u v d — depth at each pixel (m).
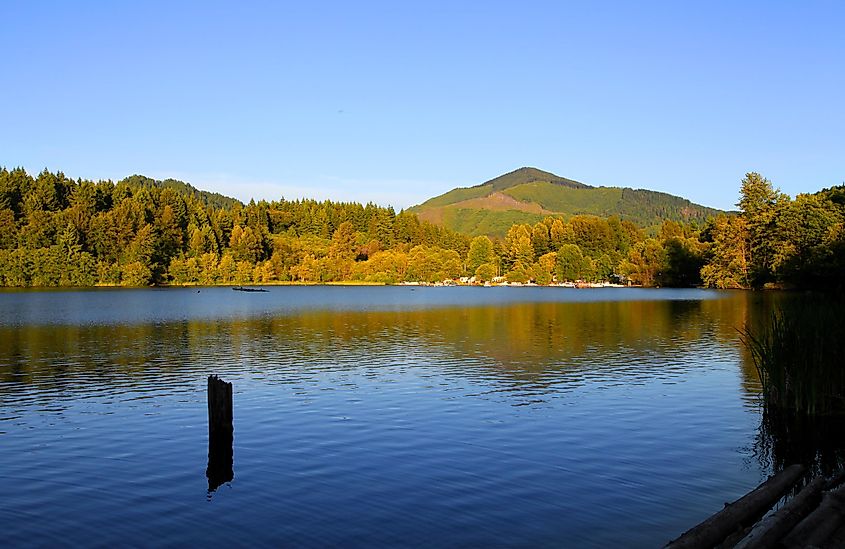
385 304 98.94
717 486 16.48
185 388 29.77
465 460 18.58
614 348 42.94
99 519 14.69
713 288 132.38
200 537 13.75
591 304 95.25
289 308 88.94
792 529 12.45
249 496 15.96
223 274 168.00
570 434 21.25
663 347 43.34
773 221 113.00
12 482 17.05
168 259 164.75
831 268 89.62
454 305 96.06
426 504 15.34
